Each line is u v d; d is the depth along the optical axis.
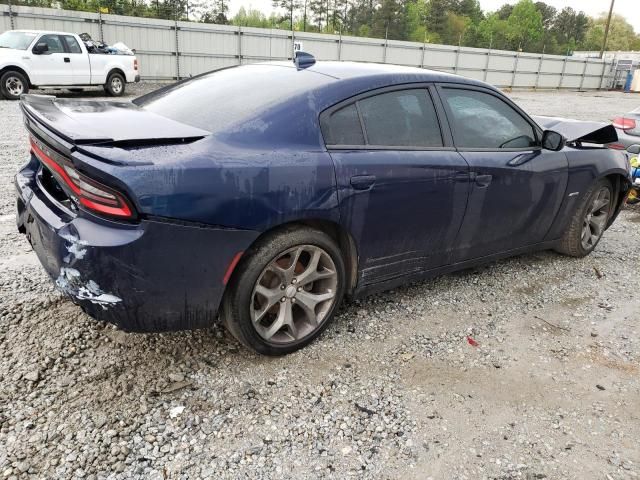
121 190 2.22
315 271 2.94
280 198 2.59
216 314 2.63
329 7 68.31
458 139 3.45
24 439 2.25
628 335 3.45
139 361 2.83
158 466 2.17
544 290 4.07
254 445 2.31
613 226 5.99
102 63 16.08
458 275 4.25
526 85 38.16
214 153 2.47
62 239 2.34
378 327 3.35
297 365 2.90
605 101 28.72
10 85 14.02
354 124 2.97
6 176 6.34
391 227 3.12
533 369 3.01
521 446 2.41
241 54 24.98
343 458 2.28
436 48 32.72
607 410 2.69
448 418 2.56
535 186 3.90
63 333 3.03
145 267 2.32
